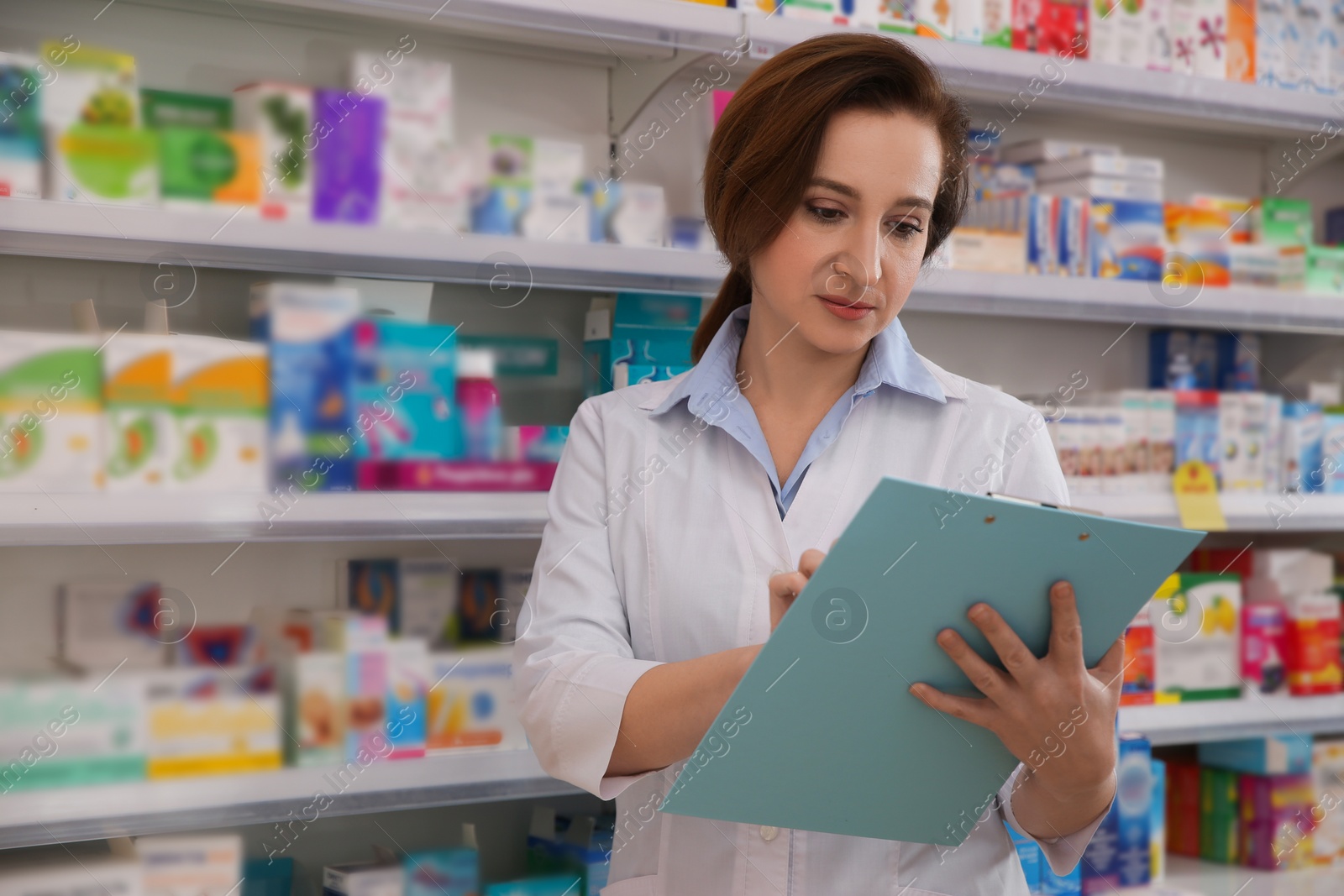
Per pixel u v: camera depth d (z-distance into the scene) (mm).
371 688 1816
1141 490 2420
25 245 1640
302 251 1688
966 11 2160
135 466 1633
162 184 1655
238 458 1691
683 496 1195
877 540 777
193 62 1941
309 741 1774
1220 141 2998
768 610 1131
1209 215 2549
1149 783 2350
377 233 1708
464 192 1859
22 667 1719
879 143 1043
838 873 1094
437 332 1838
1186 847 2625
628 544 1196
